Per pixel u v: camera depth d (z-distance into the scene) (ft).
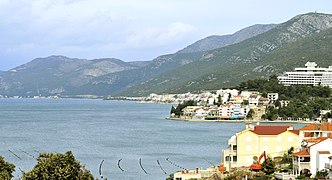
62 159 333.62
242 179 422.82
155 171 559.38
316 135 492.54
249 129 508.94
